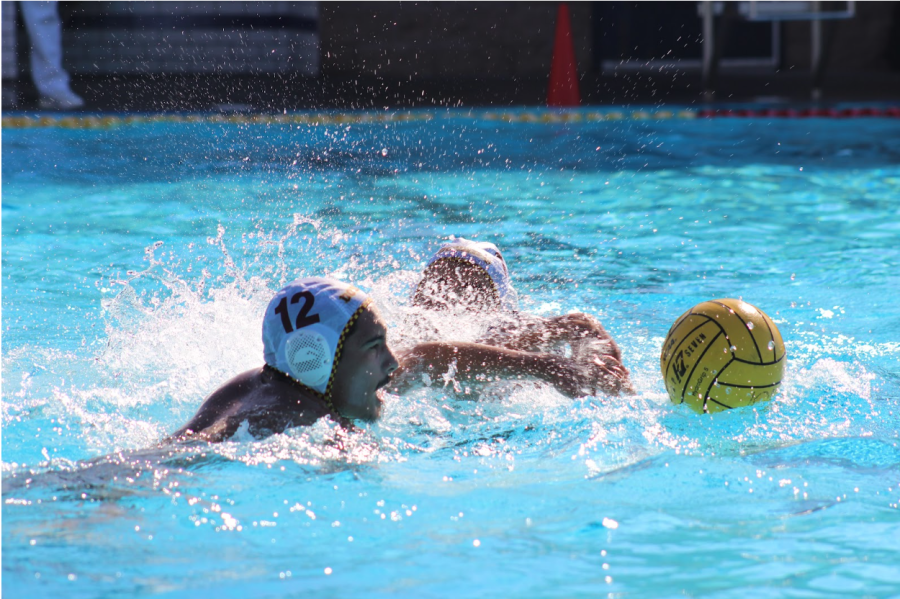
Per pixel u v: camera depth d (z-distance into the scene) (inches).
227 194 1002.1
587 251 790.5
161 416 391.5
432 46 2293.3
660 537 273.3
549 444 358.6
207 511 287.7
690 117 1642.5
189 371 446.6
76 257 738.8
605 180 1129.4
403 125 1565.0
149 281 660.7
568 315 469.4
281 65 2276.1
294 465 323.3
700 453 346.6
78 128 1489.9
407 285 617.0
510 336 454.9
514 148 1369.3
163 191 1018.7
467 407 397.1
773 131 1480.1
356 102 1824.6
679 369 394.3
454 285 482.9
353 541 269.1
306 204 965.8
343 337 342.3
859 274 695.1
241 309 542.0
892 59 2297.0
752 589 241.6
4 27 2003.0
